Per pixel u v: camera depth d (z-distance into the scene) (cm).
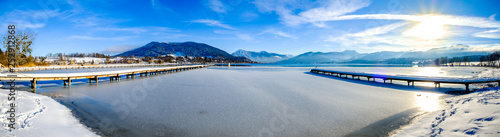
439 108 1020
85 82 2083
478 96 1108
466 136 536
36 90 1505
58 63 6681
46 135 569
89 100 1208
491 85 1789
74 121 769
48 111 805
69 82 1742
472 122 629
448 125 652
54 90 1537
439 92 1551
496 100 876
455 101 1107
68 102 1124
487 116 650
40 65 5022
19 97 961
